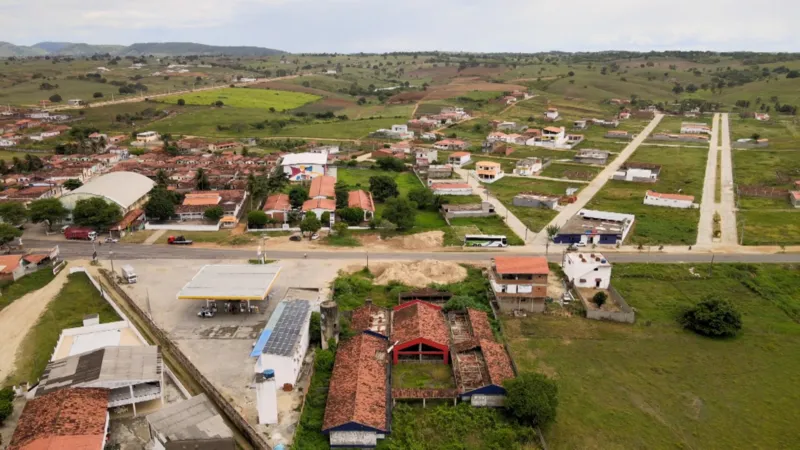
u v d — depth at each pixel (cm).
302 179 18600
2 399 6341
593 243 12231
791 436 6166
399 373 7388
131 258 11394
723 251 11662
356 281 10088
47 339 8138
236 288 9006
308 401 6650
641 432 6231
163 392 6894
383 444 5966
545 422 6247
